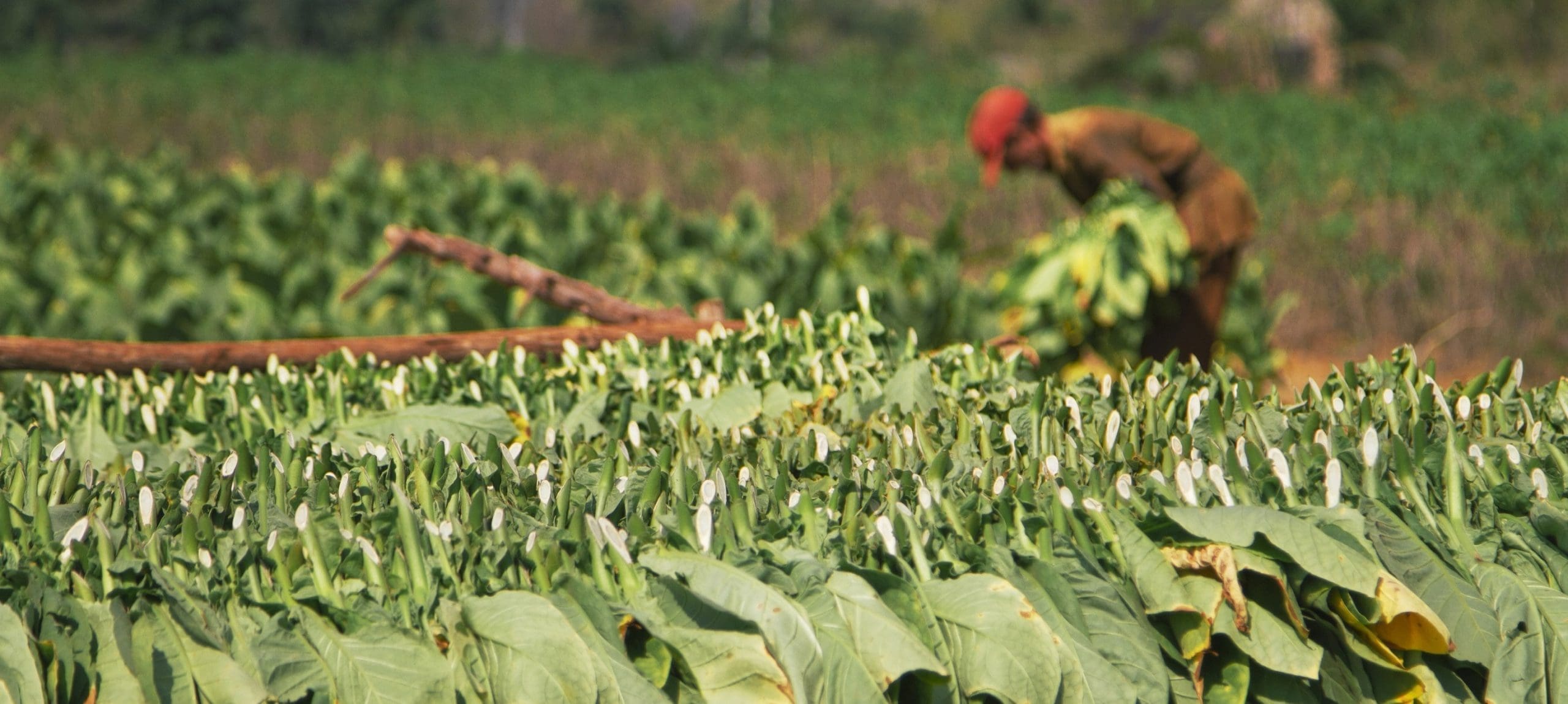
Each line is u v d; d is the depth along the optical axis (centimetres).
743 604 341
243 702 316
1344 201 2247
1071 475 395
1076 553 362
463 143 3525
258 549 361
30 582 333
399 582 357
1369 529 376
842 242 1266
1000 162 1061
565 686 322
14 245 1394
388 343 703
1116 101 4425
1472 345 1590
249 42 7662
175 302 1116
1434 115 3269
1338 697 366
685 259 1269
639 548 370
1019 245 1216
